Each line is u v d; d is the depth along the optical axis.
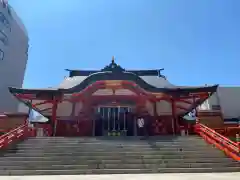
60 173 10.51
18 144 14.51
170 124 24.06
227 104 30.38
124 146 14.27
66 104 25.14
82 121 24.16
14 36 45.94
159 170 10.86
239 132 20.58
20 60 47.44
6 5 43.59
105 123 24.41
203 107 31.16
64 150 13.51
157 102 25.30
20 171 10.52
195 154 12.93
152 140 15.71
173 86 26.98
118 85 22.53
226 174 10.12
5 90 41.50
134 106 24.92
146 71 31.28
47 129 23.36
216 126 24.00
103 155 12.77
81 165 11.23
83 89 22.17
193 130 20.16
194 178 9.07
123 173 10.64
